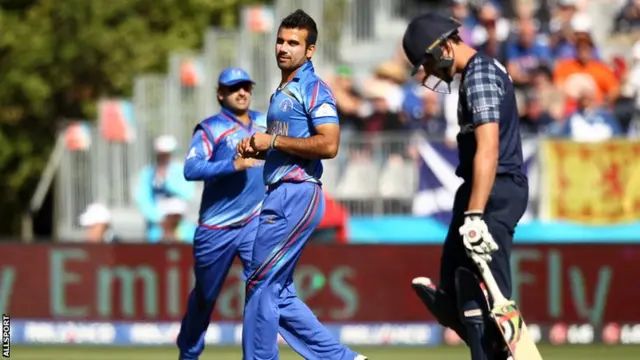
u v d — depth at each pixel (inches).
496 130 960.9
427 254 1759.4
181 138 2340.1
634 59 2209.6
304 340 1044.5
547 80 2161.7
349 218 2015.3
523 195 990.4
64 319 1784.0
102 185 2322.8
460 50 997.8
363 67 2401.6
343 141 2044.8
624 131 2121.1
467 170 1003.9
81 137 2336.4
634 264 1749.5
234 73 1243.8
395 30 2443.4
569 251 1755.7
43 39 2935.5
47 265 1787.6
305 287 1772.9
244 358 1034.7
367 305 1761.8
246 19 2393.0
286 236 1022.4
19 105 2962.6
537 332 1753.2
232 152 1234.0
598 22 2484.0
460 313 983.6
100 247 1786.4
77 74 2957.7
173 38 2928.2
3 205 3078.2
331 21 2418.8
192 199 2133.4
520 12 2240.4
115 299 1781.5
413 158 2015.3
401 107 2114.9
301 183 1025.5
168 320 1775.3
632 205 1990.7
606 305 1750.7
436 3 2536.9
